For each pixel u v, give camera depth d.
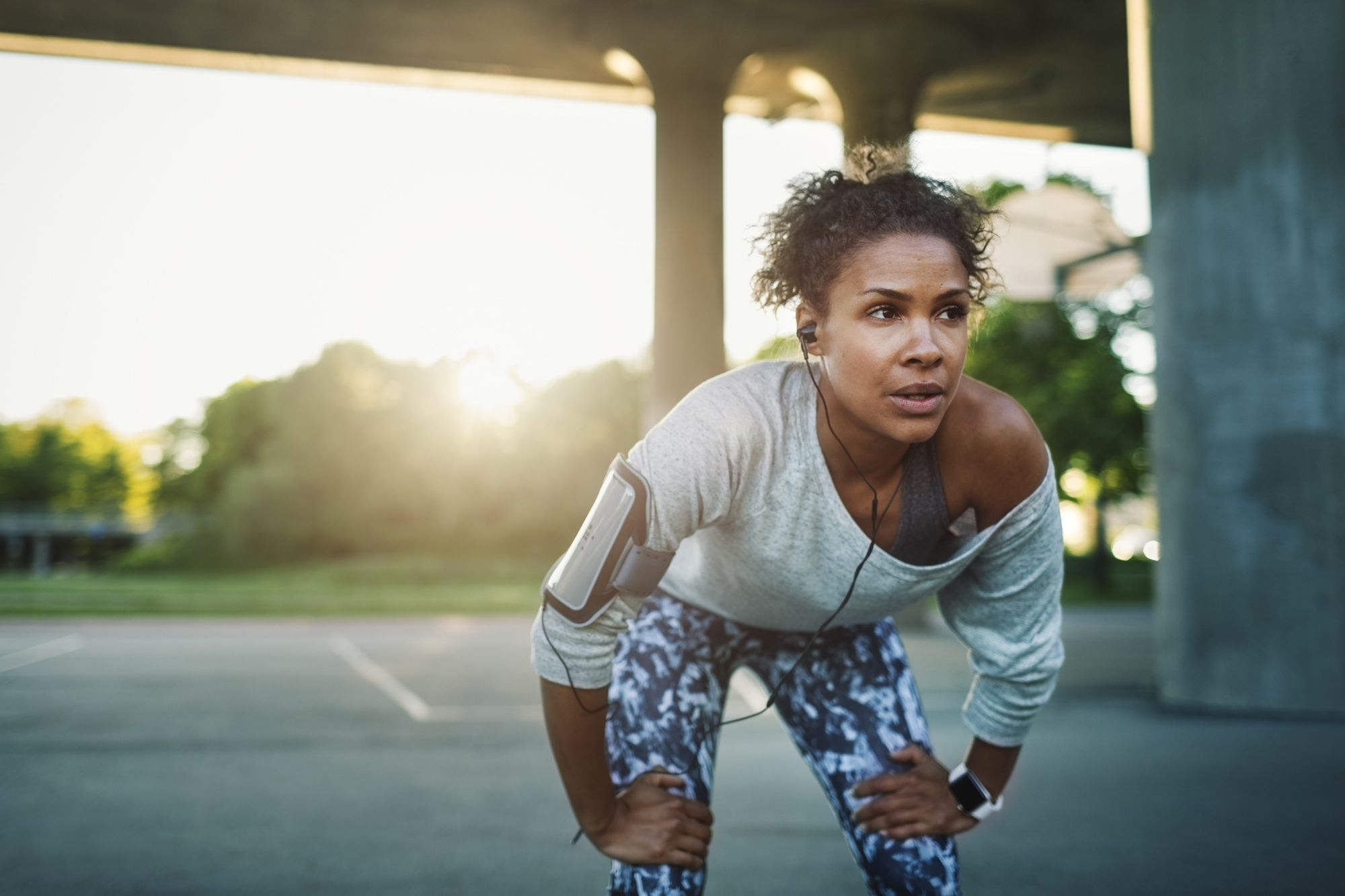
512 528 44.50
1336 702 5.66
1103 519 27.09
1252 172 5.88
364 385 46.31
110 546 51.81
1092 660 9.80
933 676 7.85
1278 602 5.78
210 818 3.63
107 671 8.80
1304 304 5.74
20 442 68.94
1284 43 5.80
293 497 45.47
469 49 12.72
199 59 13.01
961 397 1.38
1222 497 5.97
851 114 12.55
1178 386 6.20
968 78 13.38
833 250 1.22
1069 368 24.62
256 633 14.04
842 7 11.80
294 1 11.75
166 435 59.56
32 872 2.95
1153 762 4.52
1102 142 15.59
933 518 1.41
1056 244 13.78
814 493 1.38
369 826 3.51
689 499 1.35
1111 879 2.86
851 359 1.22
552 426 44.41
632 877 1.43
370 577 34.69
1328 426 5.68
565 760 1.42
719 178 12.41
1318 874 2.90
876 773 1.56
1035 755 4.67
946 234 1.20
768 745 5.06
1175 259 6.20
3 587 28.75
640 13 11.77
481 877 2.91
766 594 1.53
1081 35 12.38
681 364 12.18
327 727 5.71
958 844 3.22
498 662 9.64
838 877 2.90
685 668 1.61
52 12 12.01
